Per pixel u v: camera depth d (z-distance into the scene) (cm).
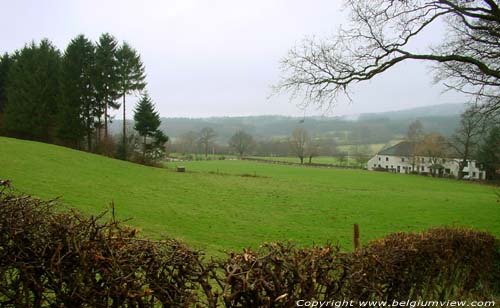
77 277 253
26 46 5706
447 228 675
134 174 4184
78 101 5438
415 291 494
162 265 280
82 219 298
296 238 2009
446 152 6781
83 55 5728
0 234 257
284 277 303
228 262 296
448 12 1169
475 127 1497
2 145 3844
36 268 256
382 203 3456
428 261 521
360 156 8794
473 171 6788
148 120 5931
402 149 9888
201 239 1777
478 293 655
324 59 1250
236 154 9694
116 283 259
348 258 375
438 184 5525
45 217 289
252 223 2358
